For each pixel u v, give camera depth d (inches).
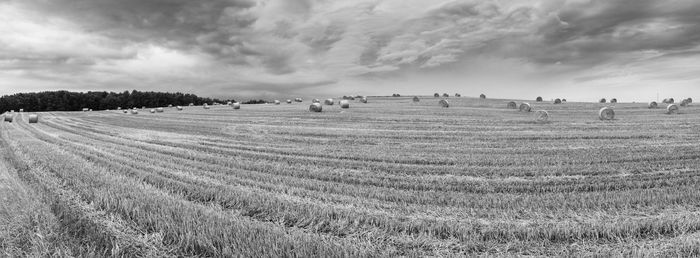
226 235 215.8
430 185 376.2
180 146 669.9
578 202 301.0
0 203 274.8
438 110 1537.9
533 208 288.7
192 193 331.9
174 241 216.7
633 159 502.6
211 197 322.7
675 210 284.4
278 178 407.5
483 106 1856.5
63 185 344.8
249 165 483.2
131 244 214.8
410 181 395.5
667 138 701.3
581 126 932.6
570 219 264.5
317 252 201.2
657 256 204.1
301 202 310.3
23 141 747.4
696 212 277.6
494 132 821.9
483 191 359.9
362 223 259.1
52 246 208.7
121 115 1962.4
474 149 606.9
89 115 2007.9
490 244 223.9
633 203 300.5
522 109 1509.6
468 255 208.8
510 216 272.2
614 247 219.8
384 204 307.7
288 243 210.8
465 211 286.5
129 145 684.7
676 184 372.2
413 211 289.4
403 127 936.9
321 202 312.2
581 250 216.4
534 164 482.0
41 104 3855.8
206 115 1599.4
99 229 233.1
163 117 1622.8
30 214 249.0
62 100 3956.7
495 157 529.3
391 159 517.3
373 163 493.0
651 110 1545.3
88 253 196.9
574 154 549.6
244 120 1241.4
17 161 485.4
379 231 243.1
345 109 1635.1
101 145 684.7
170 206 272.7
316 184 379.2
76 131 1008.9
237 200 308.2
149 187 352.5
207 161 519.8
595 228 238.5
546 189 361.1
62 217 254.8
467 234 237.3
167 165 484.1
